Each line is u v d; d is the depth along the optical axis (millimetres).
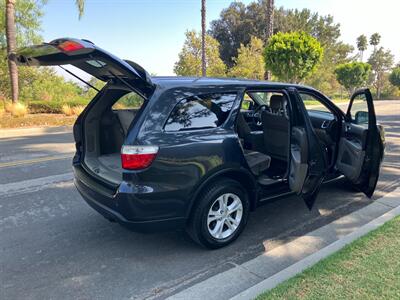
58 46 2967
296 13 48375
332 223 4184
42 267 3297
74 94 23031
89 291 2934
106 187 3381
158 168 3064
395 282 2707
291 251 3537
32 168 6824
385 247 3238
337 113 4633
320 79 40781
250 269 3213
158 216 3166
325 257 3113
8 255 3510
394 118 16234
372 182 4508
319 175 3945
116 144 4379
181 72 29766
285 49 16469
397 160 7312
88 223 4273
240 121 4621
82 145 4168
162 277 3131
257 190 3799
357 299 2516
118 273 3199
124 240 3830
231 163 3439
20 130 12469
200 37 29109
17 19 19047
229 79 3828
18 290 2943
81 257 3479
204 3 22375
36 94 20750
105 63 3143
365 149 4293
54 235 3953
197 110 3348
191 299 2768
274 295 2566
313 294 2576
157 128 3107
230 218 3648
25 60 3537
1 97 19656
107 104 4191
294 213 4535
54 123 14320
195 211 3361
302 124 3789
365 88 4262
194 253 3539
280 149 4387
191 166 3203
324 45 45969
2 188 5559
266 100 5281
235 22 44500
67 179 6078
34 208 4742
